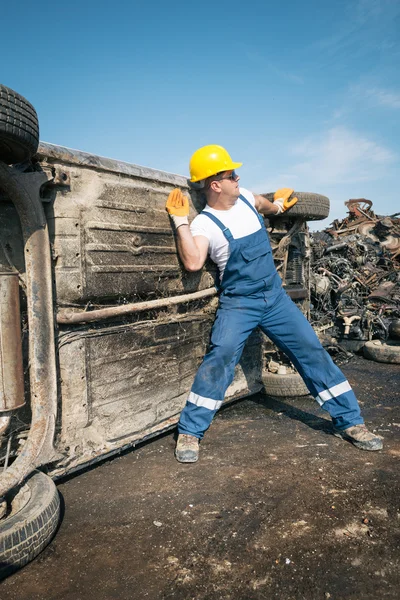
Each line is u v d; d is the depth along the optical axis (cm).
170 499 252
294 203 399
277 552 203
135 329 299
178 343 336
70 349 260
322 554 201
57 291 250
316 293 619
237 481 271
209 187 318
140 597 179
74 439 265
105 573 193
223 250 316
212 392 309
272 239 431
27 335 244
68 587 185
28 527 196
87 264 262
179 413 340
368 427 359
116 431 290
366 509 236
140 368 304
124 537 218
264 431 354
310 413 395
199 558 201
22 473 220
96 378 275
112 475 284
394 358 571
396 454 304
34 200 231
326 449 314
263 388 440
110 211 274
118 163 279
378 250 823
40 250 235
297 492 255
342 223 1085
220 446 326
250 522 227
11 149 206
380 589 180
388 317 660
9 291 221
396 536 213
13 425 240
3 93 184
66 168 250
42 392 238
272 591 180
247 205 329
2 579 190
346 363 584
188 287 340
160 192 310
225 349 310
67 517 237
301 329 324
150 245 303
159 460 304
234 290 321
